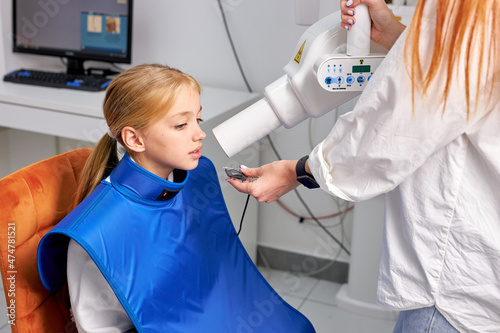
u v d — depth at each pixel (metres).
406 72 0.78
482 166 0.81
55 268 1.03
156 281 1.02
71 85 2.08
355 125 0.87
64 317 1.15
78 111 1.85
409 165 0.83
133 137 1.05
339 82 1.03
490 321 0.85
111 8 2.22
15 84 2.12
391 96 0.80
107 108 1.07
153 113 1.01
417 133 0.80
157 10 2.26
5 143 2.45
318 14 1.78
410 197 0.87
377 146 0.83
